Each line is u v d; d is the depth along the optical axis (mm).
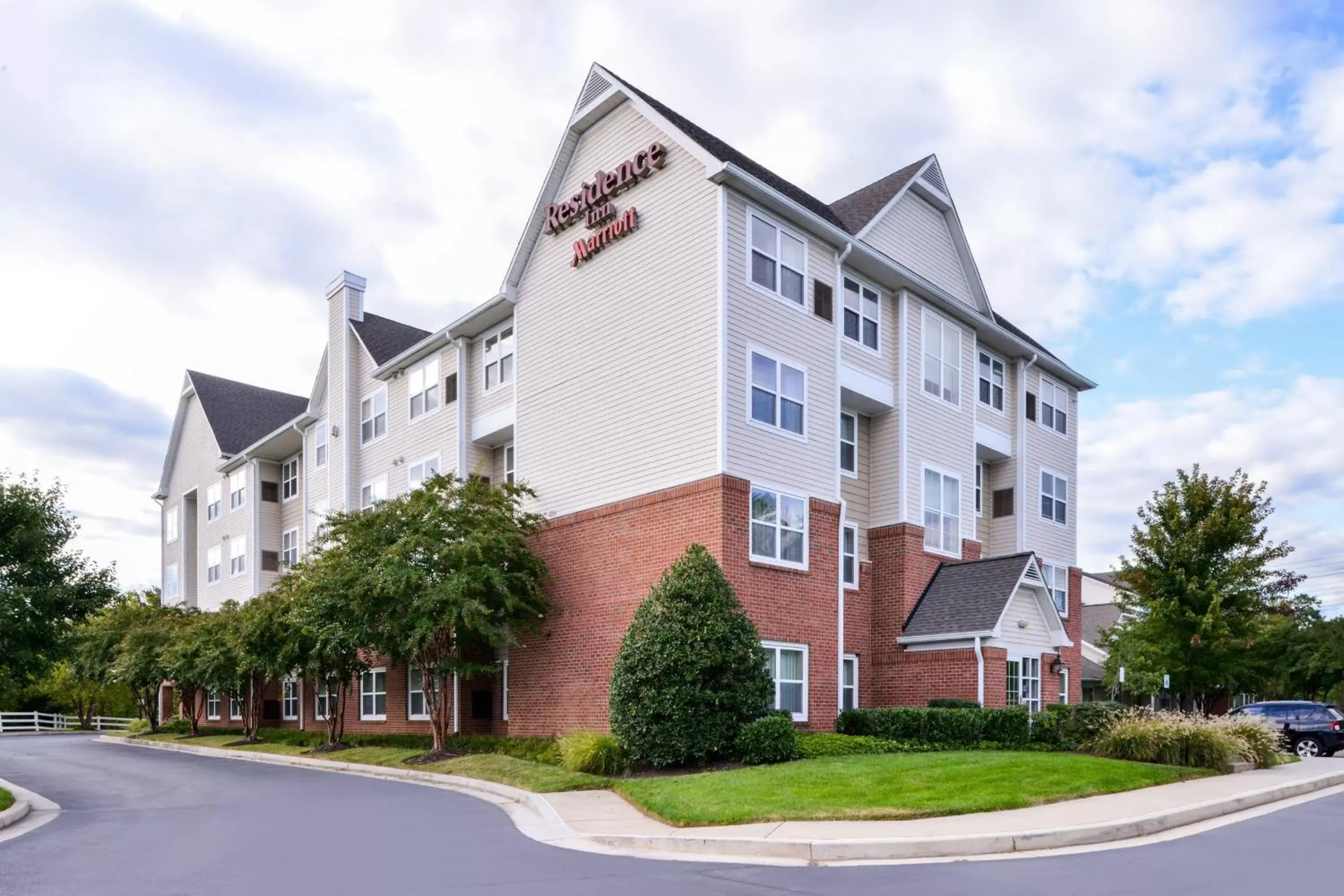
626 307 23328
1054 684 25016
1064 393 32938
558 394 25078
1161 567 30672
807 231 23406
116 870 10500
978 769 15430
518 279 26891
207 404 46156
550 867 10344
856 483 25375
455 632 23703
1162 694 38219
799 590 21656
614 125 24547
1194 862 10203
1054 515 31297
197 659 34094
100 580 20500
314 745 30047
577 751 18531
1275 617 33969
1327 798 15867
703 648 18422
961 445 27594
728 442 20516
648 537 21750
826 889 8953
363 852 11516
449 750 24156
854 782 14461
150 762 27531
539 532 24734
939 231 28969
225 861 10992
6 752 32812
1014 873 9648
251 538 41219
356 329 35312
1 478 19984
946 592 24672
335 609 24344
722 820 12359
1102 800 13906
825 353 23391
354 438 34625
